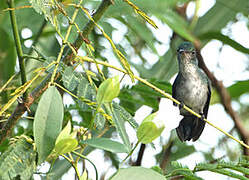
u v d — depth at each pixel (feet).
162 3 14.05
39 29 20.67
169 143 29.58
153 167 13.32
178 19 17.24
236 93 28.89
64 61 13.50
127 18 18.48
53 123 11.10
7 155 11.63
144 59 29.63
